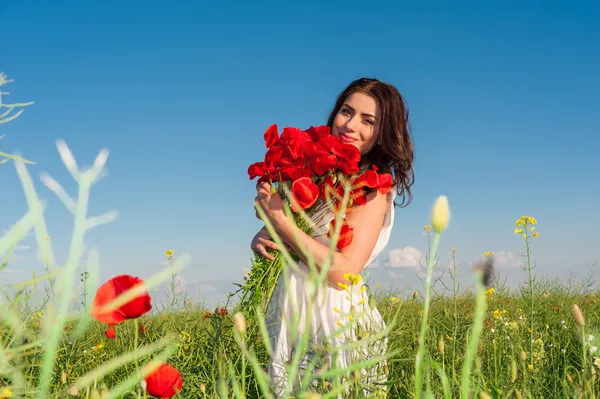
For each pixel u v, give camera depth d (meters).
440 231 0.74
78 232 0.54
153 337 3.03
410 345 2.72
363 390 1.75
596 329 2.75
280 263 2.58
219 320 2.43
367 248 2.61
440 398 1.73
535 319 4.11
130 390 1.28
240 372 2.19
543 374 2.57
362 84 3.23
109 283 0.84
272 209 2.57
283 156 2.65
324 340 1.46
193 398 2.25
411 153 3.34
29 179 0.54
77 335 0.57
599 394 1.75
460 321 3.13
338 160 2.65
